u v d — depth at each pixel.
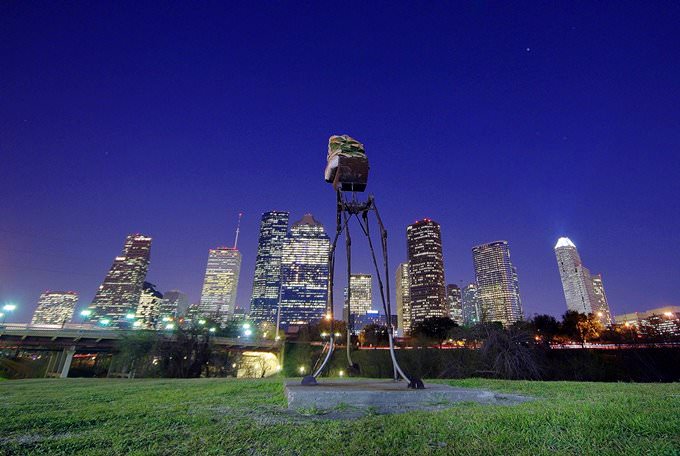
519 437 4.31
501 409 6.11
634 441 3.99
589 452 3.69
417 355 45.62
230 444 4.26
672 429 4.34
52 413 6.12
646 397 7.07
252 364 85.00
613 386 10.90
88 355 73.06
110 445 4.28
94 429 5.07
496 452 3.83
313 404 6.73
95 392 10.30
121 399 8.35
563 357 38.03
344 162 9.92
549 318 74.38
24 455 3.93
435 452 3.88
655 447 3.73
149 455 3.87
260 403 7.38
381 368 49.44
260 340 77.56
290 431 4.82
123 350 50.91
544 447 3.93
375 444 4.18
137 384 14.40
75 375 71.06
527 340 32.53
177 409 6.62
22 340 57.19
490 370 31.02
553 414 5.27
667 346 38.62
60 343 58.66
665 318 74.94
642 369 37.31
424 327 91.44
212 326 81.75
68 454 3.98
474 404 7.11
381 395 7.00
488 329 33.53
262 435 4.63
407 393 7.18
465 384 11.91
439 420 5.27
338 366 49.91
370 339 100.38
